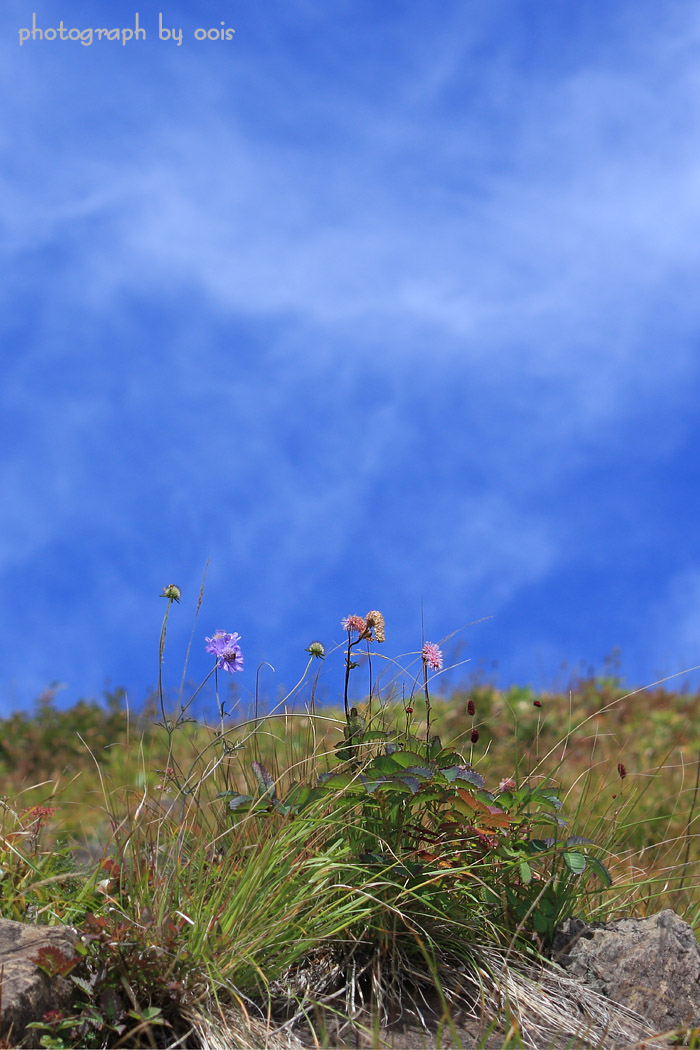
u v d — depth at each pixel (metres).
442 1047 2.81
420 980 3.18
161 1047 2.65
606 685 10.30
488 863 3.49
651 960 3.20
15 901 3.38
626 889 4.24
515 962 3.31
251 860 3.34
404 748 3.73
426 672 3.79
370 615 3.70
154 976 2.77
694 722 8.81
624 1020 3.03
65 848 4.07
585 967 3.28
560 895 3.59
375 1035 2.69
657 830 5.45
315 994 3.06
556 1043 2.87
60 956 2.55
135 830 3.70
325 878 3.30
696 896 4.50
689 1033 2.86
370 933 3.29
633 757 7.67
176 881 3.29
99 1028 2.56
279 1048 2.68
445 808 3.62
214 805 3.97
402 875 3.35
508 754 6.23
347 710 3.75
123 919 3.05
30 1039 2.42
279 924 3.06
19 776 8.45
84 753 8.89
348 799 3.40
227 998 2.88
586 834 4.30
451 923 3.40
